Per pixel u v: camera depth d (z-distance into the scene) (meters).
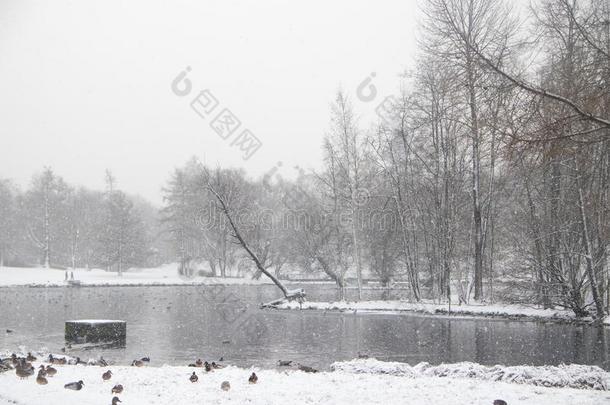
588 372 13.45
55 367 14.54
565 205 31.98
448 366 14.77
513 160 9.75
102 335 23.48
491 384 12.20
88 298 52.31
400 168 44.56
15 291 62.25
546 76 10.34
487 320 33.53
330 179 47.09
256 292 60.75
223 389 11.28
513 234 39.78
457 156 39.88
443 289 42.84
